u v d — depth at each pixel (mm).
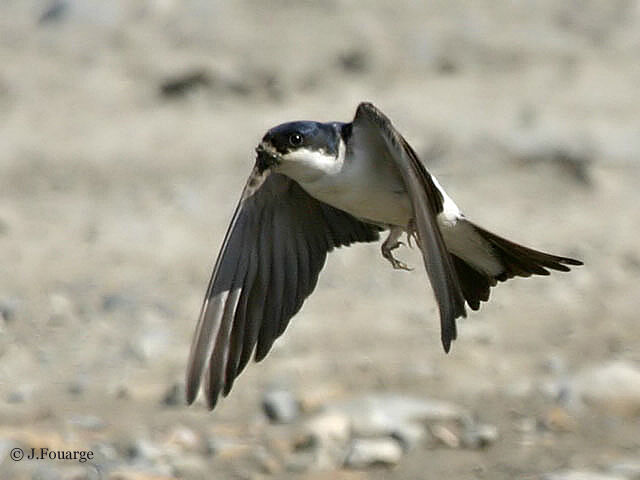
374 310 12836
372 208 7551
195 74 18859
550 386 11023
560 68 19094
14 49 20203
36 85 19156
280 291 7871
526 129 16875
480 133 16859
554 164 16188
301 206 7941
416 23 20203
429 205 6938
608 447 10148
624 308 12836
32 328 12422
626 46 19656
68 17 20797
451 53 19516
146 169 16516
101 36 20469
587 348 11953
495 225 14859
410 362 11625
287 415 10648
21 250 14305
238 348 7715
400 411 10523
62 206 15562
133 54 19906
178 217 15227
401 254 14219
